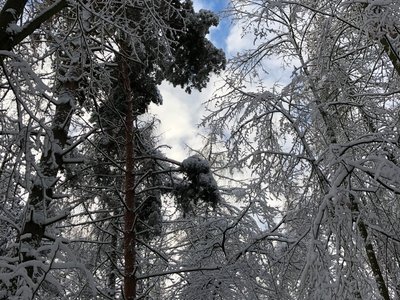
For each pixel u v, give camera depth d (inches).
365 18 237.0
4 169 194.5
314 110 281.3
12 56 171.6
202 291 349.4
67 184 346.6
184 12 360.2
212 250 367.6
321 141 313.4
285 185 307.3
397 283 295.0
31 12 230.7
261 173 305.1
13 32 182.9
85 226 407.5
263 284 358.9
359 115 320.8
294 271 324.8
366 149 284.5
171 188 347.3
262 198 363.6
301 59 323.0
